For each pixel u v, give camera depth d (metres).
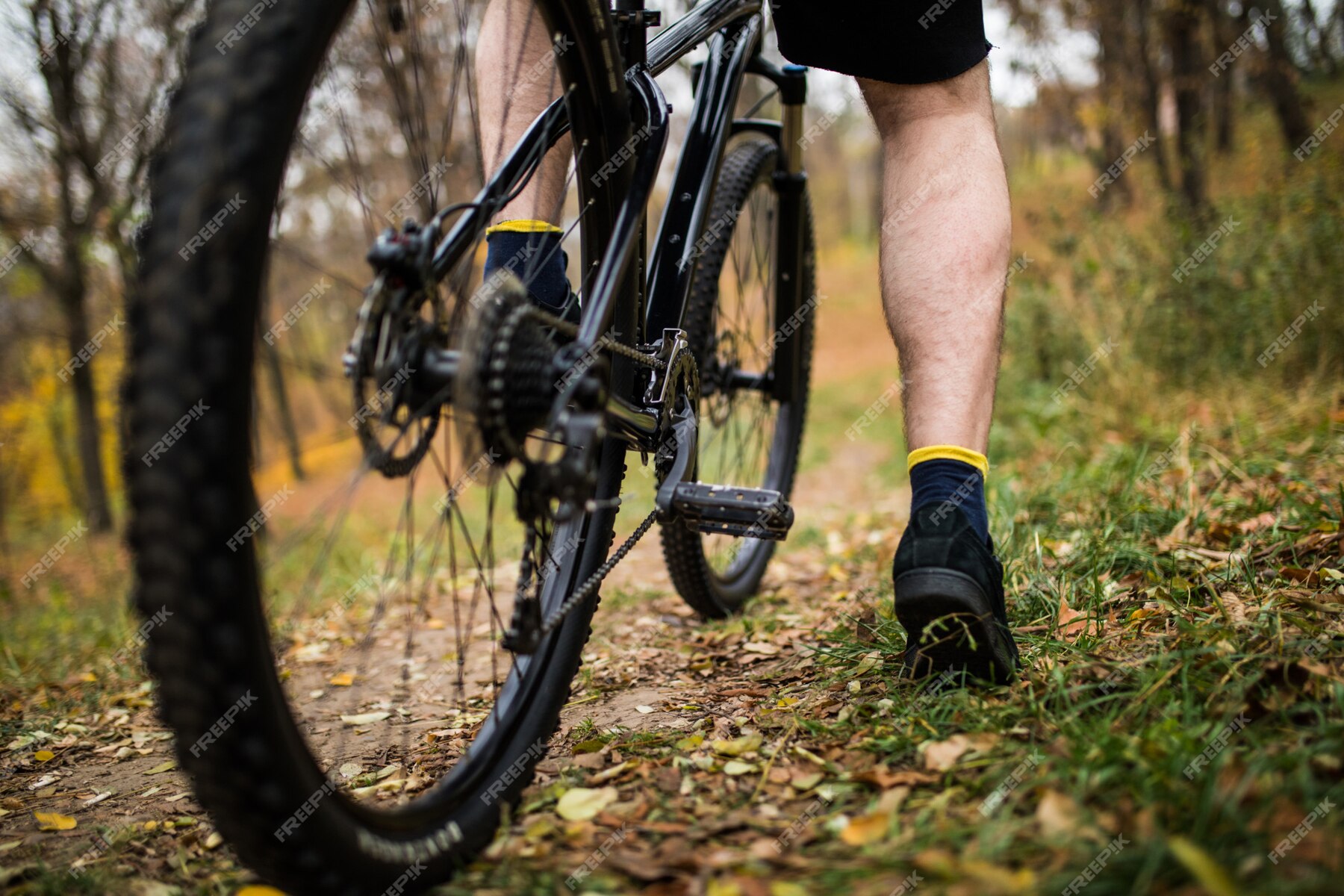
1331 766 0.92
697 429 1.54
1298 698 1.11
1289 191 3.95
